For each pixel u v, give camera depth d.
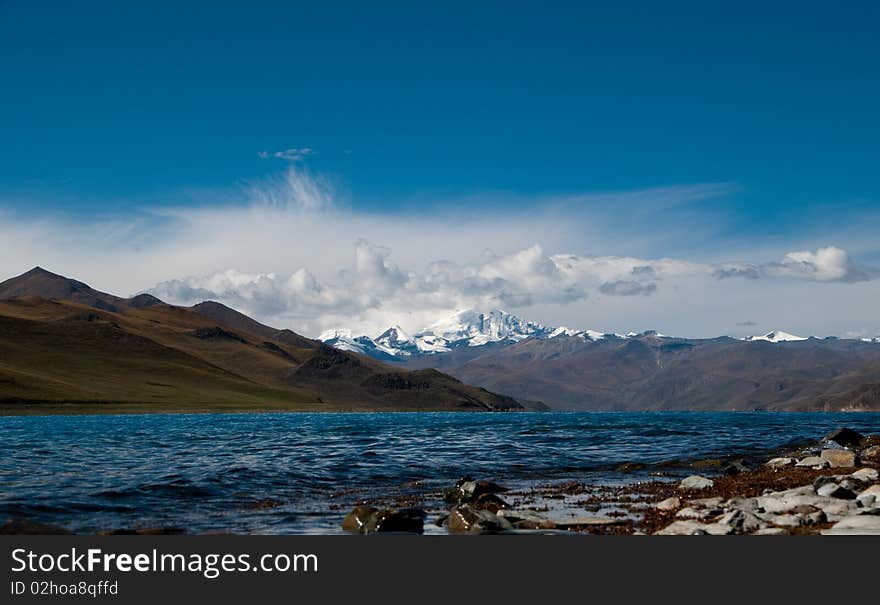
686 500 31.33
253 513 29.72
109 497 32.88
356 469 45.31
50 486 35.62
